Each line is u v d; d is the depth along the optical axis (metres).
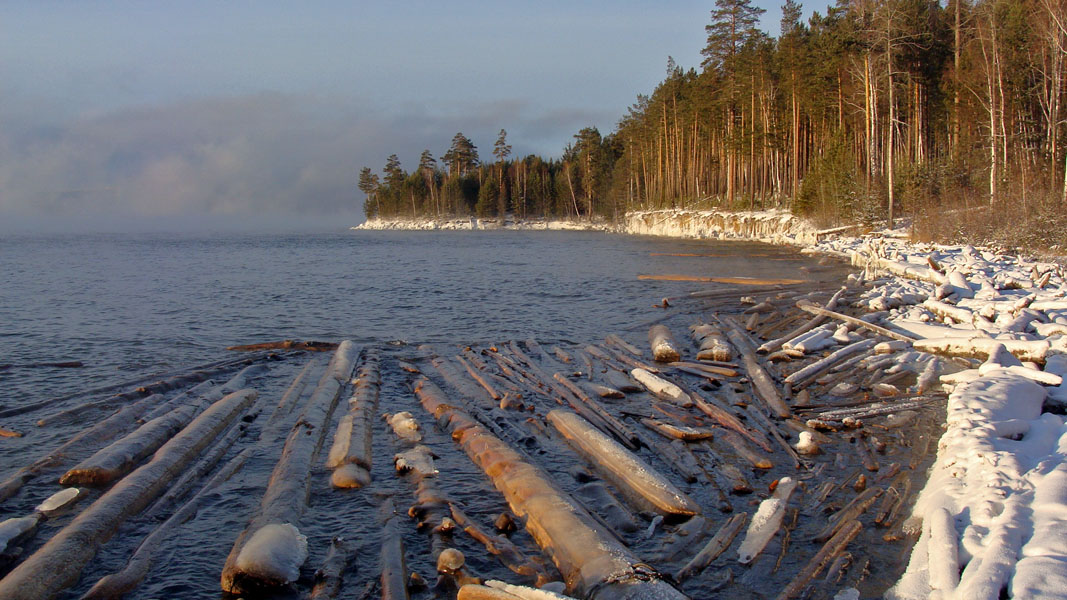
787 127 63.41
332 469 7.57
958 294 17.30
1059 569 4.31
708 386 11.35
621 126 104.69
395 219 151.25
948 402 9.32
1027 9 41.88
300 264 42.03
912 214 40.69
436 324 18.50
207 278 32.53
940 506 5.82
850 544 5.77
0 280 31.86
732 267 32.88
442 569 5.54
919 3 50.16
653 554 5.76
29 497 6.98
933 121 55.91
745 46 62.12
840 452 8.05
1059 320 13.39
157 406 10.25
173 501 6.86
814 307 17.48
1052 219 27.09
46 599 5.17
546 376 11.84
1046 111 41.19
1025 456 6.50
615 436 8.73
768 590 5.21
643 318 18.73
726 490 7.08
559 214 124.94
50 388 11.60
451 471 7.62
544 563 5.65
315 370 12.44
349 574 5.51
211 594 5.32
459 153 136.50
